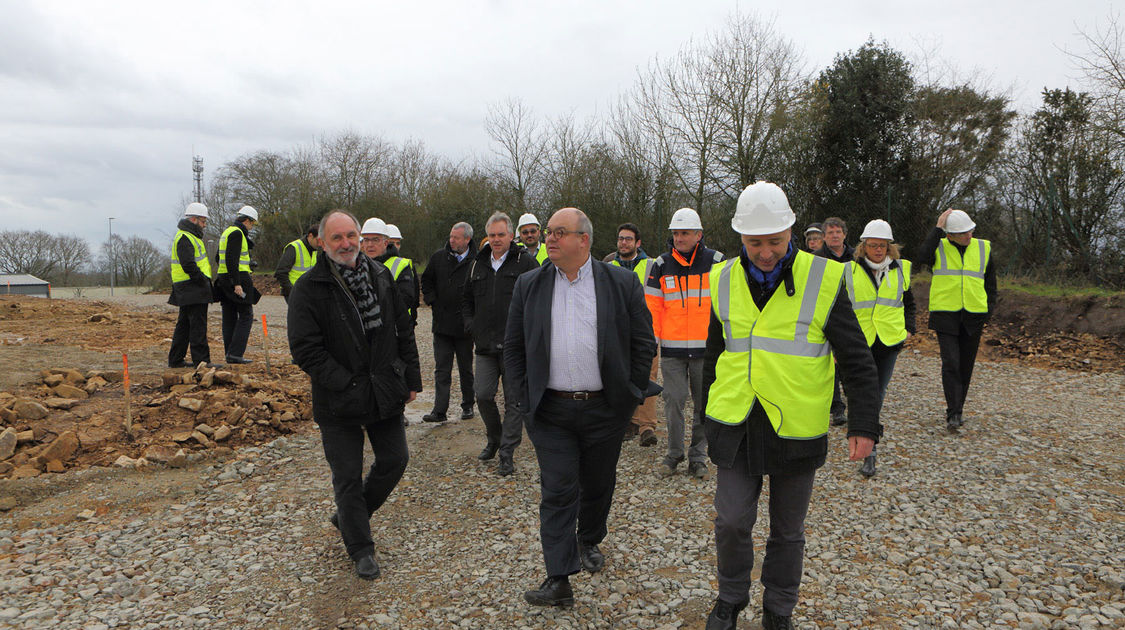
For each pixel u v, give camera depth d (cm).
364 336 368
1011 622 317
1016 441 591
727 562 294
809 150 1908
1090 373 891
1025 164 1520
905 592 346
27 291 2964
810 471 285
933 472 519
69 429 563
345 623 325
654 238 2147
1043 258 1441
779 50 1969
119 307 1708
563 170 2425
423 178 3347
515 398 359
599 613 332
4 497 462
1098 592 342
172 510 462
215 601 347
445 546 410
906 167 1775
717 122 2019
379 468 393
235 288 823
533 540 416
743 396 285
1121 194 1336
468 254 652
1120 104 1320
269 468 545
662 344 519
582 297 350
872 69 1822
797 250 287
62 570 376
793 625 315
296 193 3478
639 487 501
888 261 545
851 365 278
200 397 643
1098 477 502
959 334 632
